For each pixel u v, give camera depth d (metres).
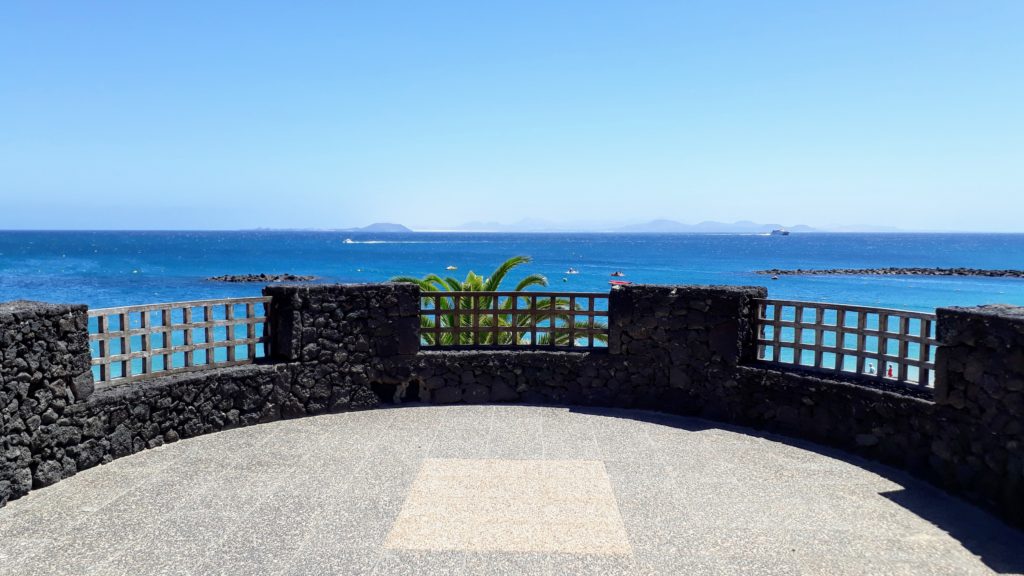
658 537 4.92
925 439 6.10
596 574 4.39
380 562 4.52
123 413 6.53
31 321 5.58
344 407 8.32
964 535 5.00
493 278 13.21
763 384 7.64
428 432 7.47
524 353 8.74
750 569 4.47
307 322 8.04
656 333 8.38
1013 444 5.18
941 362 5.91
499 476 6.12
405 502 5.51
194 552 4.63
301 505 5.43
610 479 6.07
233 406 7.54
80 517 5.17
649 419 8.05
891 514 5.36
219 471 6.19
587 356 8.65
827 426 7.09
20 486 5.52
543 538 4.89
